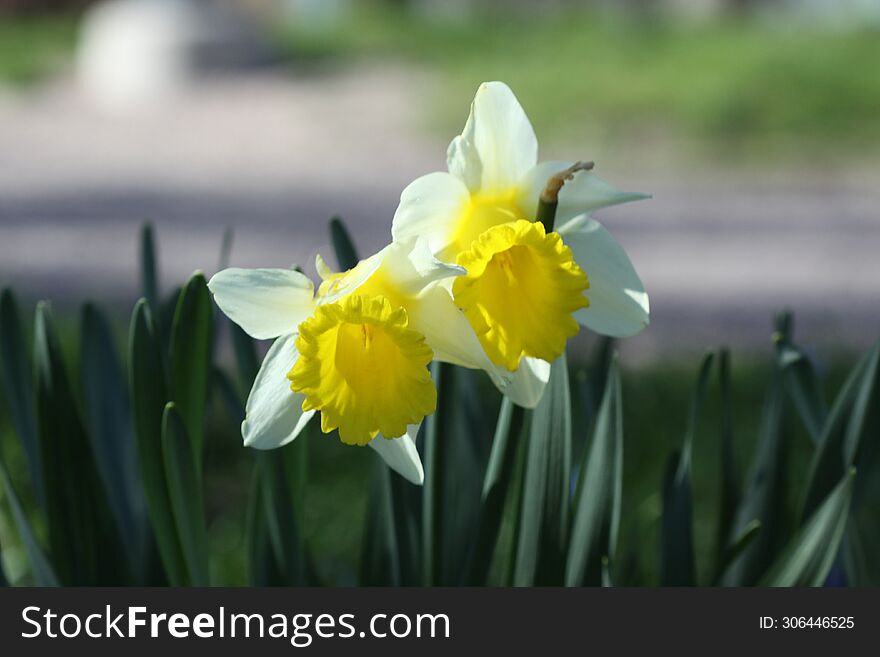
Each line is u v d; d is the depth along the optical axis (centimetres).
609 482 91
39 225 351
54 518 93
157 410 90
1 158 483
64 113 604
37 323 92
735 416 179
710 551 134
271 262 296
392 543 92
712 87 505
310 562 96
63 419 92
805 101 489
